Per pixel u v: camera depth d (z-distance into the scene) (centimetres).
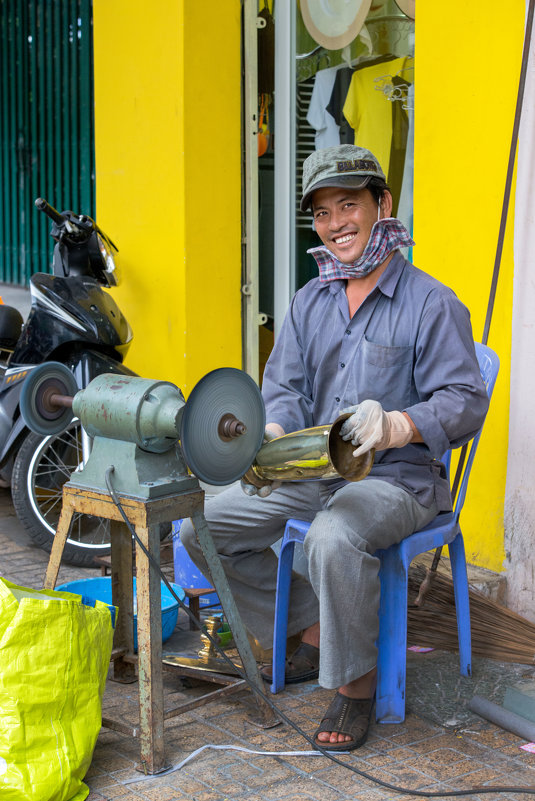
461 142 328
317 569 229
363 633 231
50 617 206
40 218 735
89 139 666
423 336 244
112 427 226
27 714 203
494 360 265
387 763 228
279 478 233
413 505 244
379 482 245
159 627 222
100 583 307
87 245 391
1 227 792
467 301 330
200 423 213
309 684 274
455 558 271
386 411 252
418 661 289
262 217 461
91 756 218
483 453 327
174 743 238
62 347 374
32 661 204
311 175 246
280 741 239
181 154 431
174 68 431
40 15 700
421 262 347
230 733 244
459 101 327
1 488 500
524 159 304
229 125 444
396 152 392
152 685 221
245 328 460
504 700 254
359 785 219
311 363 270
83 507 236
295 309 273
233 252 452
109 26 474
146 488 222
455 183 331
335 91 418
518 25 305
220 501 264
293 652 292
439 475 260
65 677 208
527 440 310
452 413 235
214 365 451
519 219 307
